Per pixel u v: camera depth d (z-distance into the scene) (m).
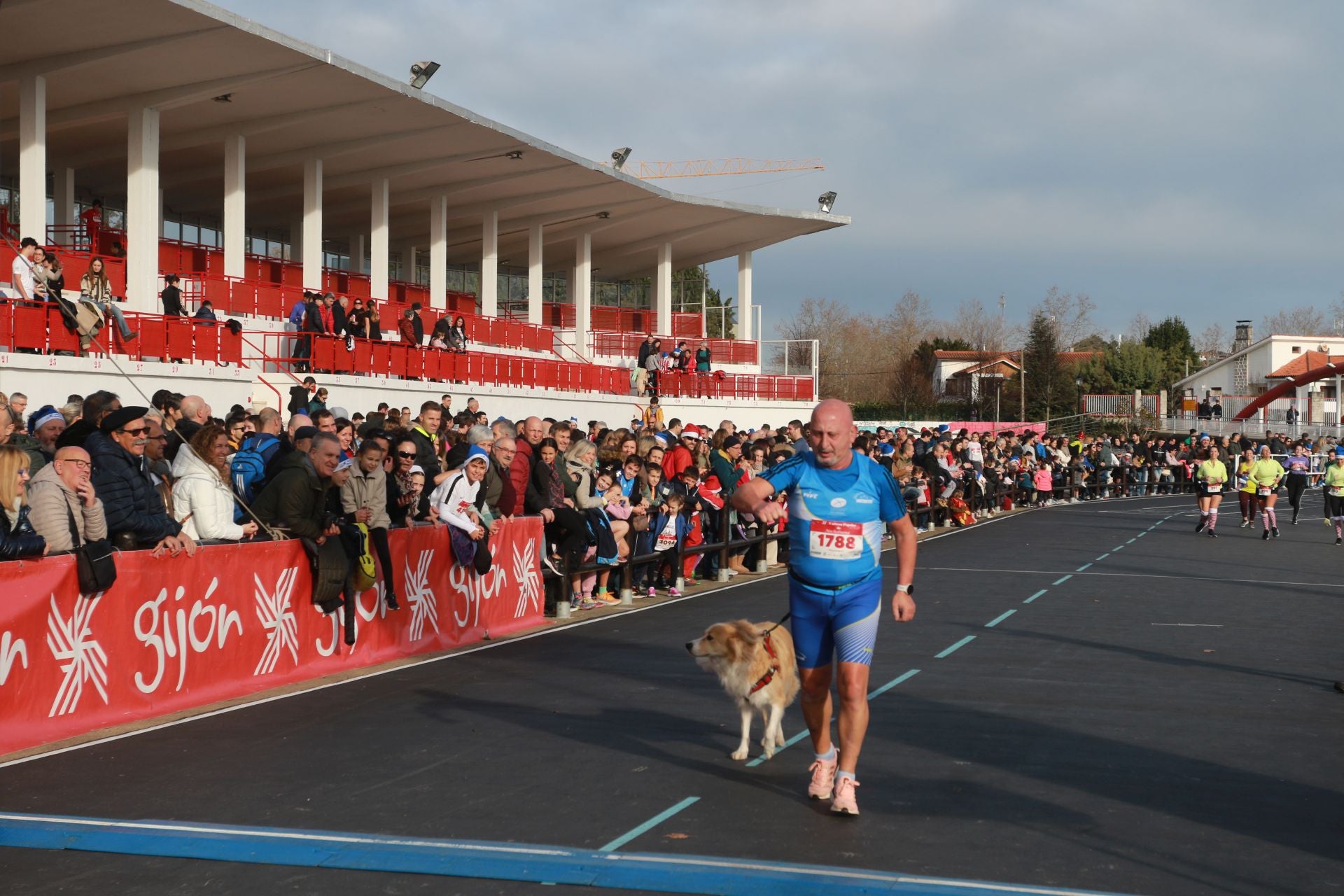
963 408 75.94
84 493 7.90
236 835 5.68
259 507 9.69
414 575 11.15
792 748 7.52
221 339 20.86
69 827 5.81
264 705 8.79
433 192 35.72
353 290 34.78
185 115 26.61
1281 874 5.21
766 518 6.12
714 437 20.55
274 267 32.38
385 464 11.41
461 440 15.09
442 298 35.72
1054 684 9.66
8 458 7.46
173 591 8.59
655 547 15.25
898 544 6.21
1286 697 9.27
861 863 5.30
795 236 49.12
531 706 8.78
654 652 11.23
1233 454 46.78
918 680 9.76
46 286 16.19
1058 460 39.38
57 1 19.84
